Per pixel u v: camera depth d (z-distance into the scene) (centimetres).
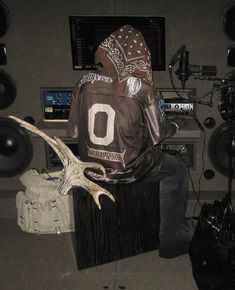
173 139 282
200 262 236
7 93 304
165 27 289
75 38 285
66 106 299
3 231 294
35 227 287
